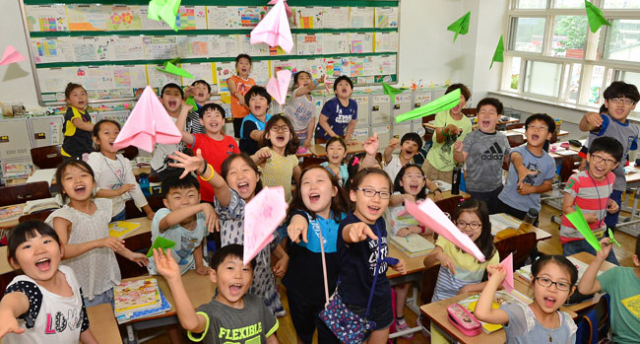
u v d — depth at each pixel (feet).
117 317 6.15
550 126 9.50
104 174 9.21
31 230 4.82
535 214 8.61
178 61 17.87
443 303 6.63
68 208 7.04
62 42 16.24
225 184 5.88
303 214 6.38
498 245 7.76
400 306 8.73
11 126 15.49
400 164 10.71
